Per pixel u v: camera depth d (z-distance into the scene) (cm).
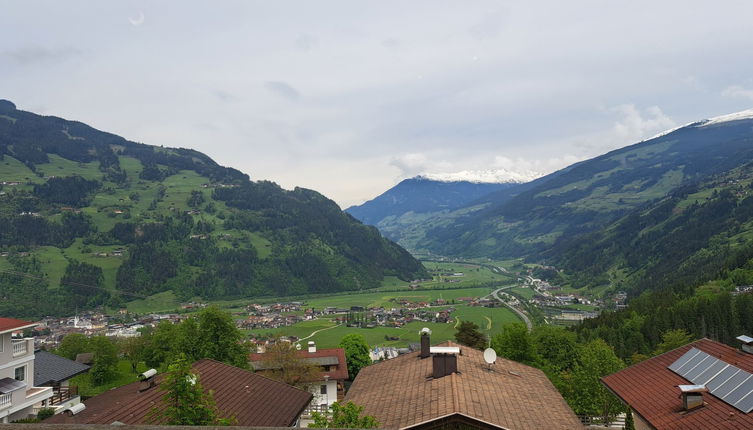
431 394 2566
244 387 3177
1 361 4200
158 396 2719
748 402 2447
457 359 3081
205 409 2127
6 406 4012
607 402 5078
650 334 10606
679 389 3002
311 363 6612
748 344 3067
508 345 6016
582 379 5203
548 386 3136
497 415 2334
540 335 7288
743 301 10450
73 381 7288
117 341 9269
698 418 2600
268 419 2850
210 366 3388
